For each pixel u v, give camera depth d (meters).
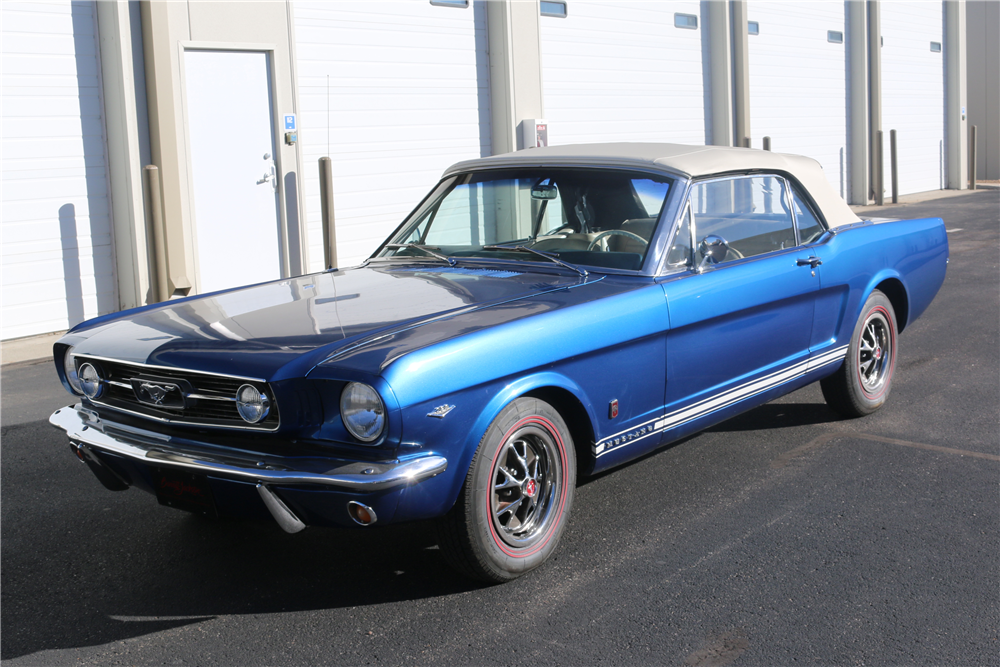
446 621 2.92
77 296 8.48
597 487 4.07
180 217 8.75
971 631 2.78
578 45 12.85
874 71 19.44
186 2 8.70
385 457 2.74
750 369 4.09
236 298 3.74
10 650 2.79
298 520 2.80
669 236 3.70
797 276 4.25
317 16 9.91
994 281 9.46
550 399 3.33
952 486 3.97
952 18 22.69
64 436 5.08
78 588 3.22
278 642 2.81
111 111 8.41
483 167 4.40
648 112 14.20
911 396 5.43
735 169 4.12
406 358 2.73
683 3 14.59
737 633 2.79
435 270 3.95
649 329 3.46
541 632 2.83
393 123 10.76
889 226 5.08
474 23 11.47
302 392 2.77
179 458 2.86
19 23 7.91
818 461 4.33
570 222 3.95
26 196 8.07
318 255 10.19
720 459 4.40
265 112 9.48
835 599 2.99
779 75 17.33
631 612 2.94
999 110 26.72
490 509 3.02
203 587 3.21
